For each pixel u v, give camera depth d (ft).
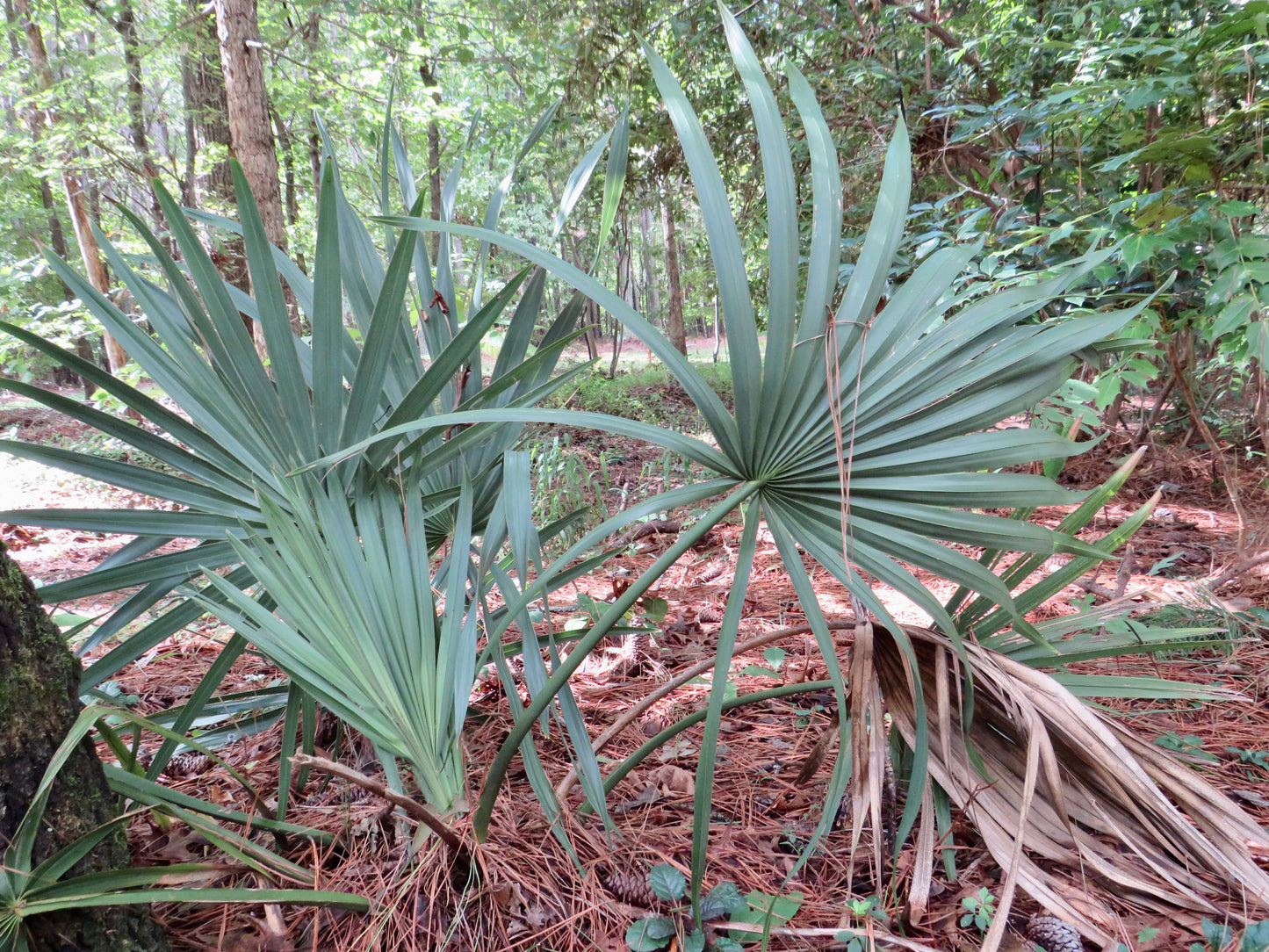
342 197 7.06
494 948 4.98
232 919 5.38
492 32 33.88
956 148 16.65
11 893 3.99
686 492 4.98
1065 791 5.62
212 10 29.40
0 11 35.55
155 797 5.07
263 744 8.31
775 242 4.78
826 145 5.01
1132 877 5.17
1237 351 9.95
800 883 5.85
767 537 16.24
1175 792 5.15
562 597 13.24
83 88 30.27
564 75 26.94
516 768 7.48
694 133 4.83
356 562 5.73
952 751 5.64
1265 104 9.12
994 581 4.79
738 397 4.82
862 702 5.01
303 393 5.83
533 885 5.37
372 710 5.41
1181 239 8.95
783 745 8.08
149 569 5.63
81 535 19.03
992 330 4.77
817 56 21.89
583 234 48.37
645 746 5.99
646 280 83.97
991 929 4.57
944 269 5.03
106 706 4.29
